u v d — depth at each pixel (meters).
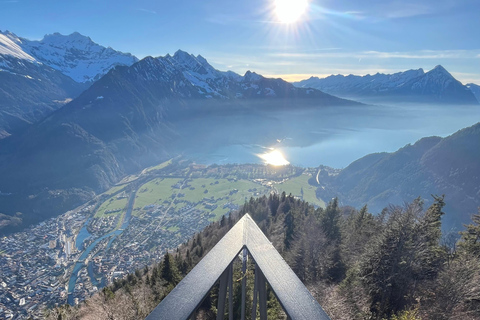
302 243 35.84
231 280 10.59
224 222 75.62
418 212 25.11
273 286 9.04
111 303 30.70
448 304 20.50
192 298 8.55
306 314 8.11
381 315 22.48
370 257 24.97
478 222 32.84
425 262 24.73
